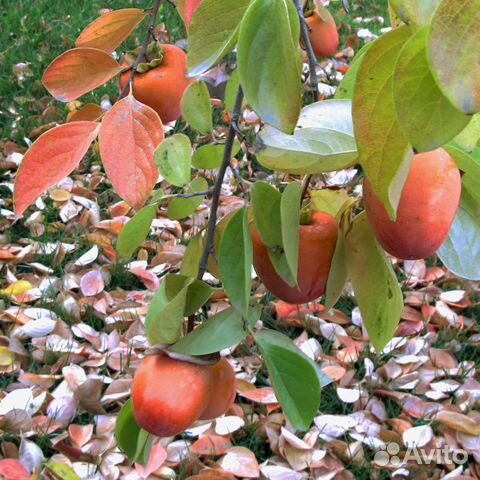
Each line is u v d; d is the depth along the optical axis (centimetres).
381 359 176
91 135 53
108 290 199
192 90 58
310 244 53
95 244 210
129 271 202
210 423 154
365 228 52
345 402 162
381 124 35
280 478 145
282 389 49
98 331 184
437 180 43
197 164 60
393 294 53
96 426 155
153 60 70
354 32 326
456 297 194
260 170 241
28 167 53
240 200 222
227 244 48
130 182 52
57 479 141
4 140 253
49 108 263
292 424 48
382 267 53
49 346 174
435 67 30
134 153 52
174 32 302
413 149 34
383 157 36
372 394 166
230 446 151
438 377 172
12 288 191
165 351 51
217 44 42
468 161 44
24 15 322
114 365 172
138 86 69
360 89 35
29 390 159
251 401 166
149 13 69
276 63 39
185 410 50
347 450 150
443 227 44
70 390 163
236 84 58
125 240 57
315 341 177
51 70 63
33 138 256
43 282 196
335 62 294
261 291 193
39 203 225
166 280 53
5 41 305
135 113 53
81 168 247
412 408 161
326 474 146
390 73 35
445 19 30
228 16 42
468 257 50
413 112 33
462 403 163
